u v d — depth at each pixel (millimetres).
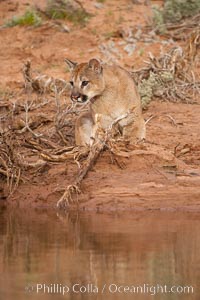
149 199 15508
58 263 12109
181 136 17594
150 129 17938
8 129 17203
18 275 11625
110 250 12773
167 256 12484
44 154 16219
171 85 20328
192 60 21438
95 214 15250
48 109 19266
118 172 15992
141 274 11719
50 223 14500
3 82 21047
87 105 18234
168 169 16016
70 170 16047
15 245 13000
